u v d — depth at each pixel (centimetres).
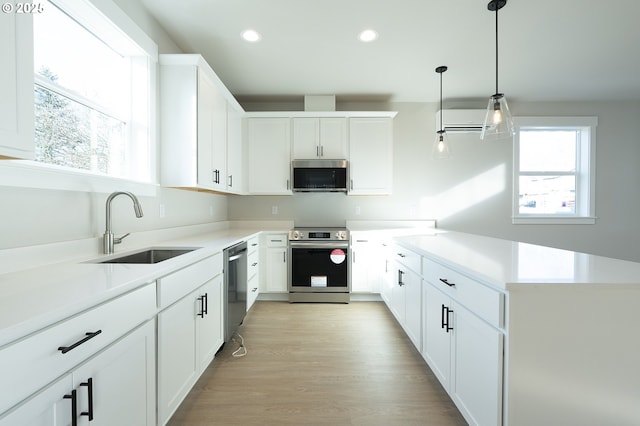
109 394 100
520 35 247
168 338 139
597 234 405
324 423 158
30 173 128
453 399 155
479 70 311
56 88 152
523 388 111
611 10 215
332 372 206
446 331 163
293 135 371
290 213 407
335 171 367
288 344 248
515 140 403
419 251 199
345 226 405
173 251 202
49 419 77
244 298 273
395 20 226
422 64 297
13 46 92
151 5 209
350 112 364
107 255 163
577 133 415
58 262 141
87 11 160
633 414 112
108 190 176
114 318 101
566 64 297
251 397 179
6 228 122
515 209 405
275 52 272
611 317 111
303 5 209
